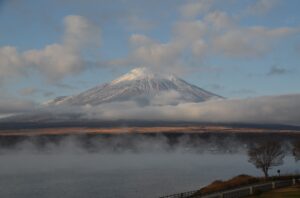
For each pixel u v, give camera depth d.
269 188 90.12
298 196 76.81
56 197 127.69
